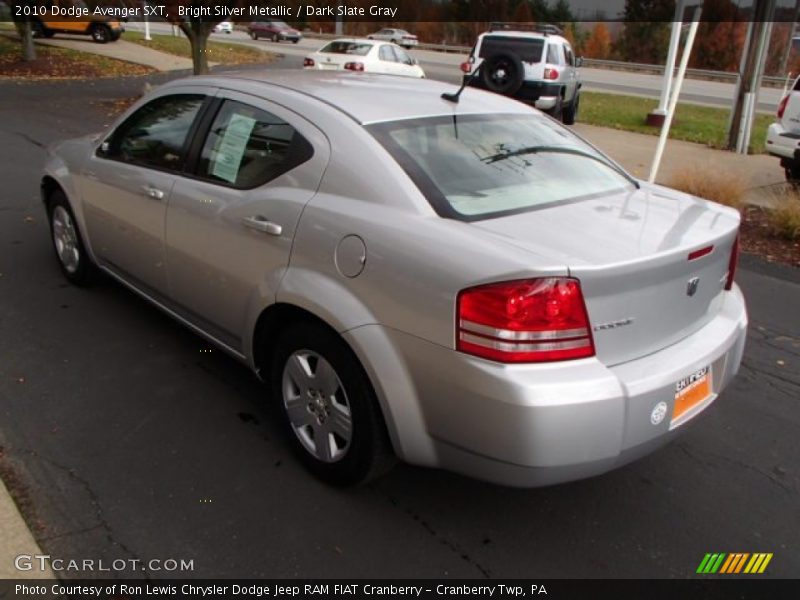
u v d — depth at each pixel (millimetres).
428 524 2756
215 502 2807
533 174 3021
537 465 2252
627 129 15266
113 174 4016
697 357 2594
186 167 3527
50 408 3381
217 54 28828
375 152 2768
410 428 2498
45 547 2512
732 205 8023
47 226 6133
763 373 4211
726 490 3078
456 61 35938
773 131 9602
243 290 3111
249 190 3119
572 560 2619
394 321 2469
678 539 2762
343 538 2658
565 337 2250
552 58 14188
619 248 2422
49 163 4785
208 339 3586
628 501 2971
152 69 22406
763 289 5707
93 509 2721
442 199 2643
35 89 16312
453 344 2314
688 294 2631
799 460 3330
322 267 2713
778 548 2738
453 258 2342
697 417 2684
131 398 3512
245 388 3668
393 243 2498
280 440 3238
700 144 13391
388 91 3361
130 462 3018
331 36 49500
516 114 3496
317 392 2873
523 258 2254
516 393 2199
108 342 4078
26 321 4285
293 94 3189
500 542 2688
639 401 2334
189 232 3396
